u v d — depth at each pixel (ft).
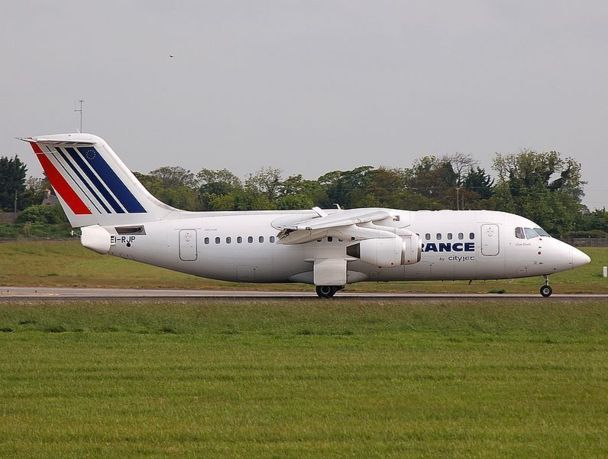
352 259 497.46
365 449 197.98
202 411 234.58
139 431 213.66
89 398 251.60
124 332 411.13
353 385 268.82
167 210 519.60
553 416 228.84
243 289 654.12
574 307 435.94
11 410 236.84
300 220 506.48
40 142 510.58
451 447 199.62
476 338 382.22
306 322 424.87
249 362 312.09
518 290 624.59
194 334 401.29
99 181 515.50
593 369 296.10
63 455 195.11
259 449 198.39
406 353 335.26
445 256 501.97
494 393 256.32
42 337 389.80
